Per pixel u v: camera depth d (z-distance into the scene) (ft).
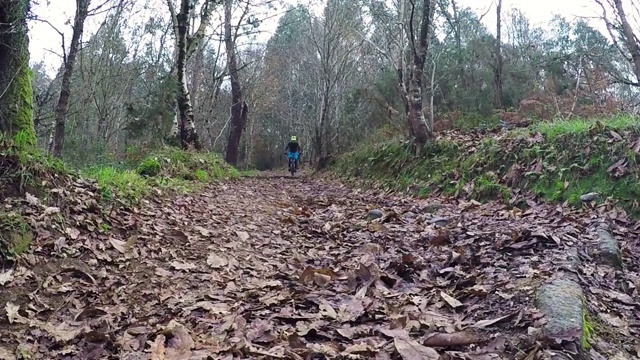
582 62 52.26
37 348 10.49
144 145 42.39
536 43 82.38
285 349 9.49
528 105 43.91
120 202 19.90
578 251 14.52
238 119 72.95
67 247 15.16
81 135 52.80
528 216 21.79
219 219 22.97
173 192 26.71
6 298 12.29
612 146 22.95
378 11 59.21
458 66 55.06
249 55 110.63
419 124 38.09
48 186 17.35
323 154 73.36
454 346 9.48
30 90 21.02
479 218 22.26
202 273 15.43
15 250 13.87
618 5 36.94
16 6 19.27
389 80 60.80
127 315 12.16
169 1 51.34
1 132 18.10
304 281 14.35
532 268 12.92
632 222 19.03
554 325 9.24
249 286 14.26
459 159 32.45
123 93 73.41
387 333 9.96
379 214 24.35
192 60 83.61
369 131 65.57
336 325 10.94
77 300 12.86
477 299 11.75
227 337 10.46
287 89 132.77
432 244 17.71
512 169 26.71
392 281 13.84
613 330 10.20
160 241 17.94
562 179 23.65
